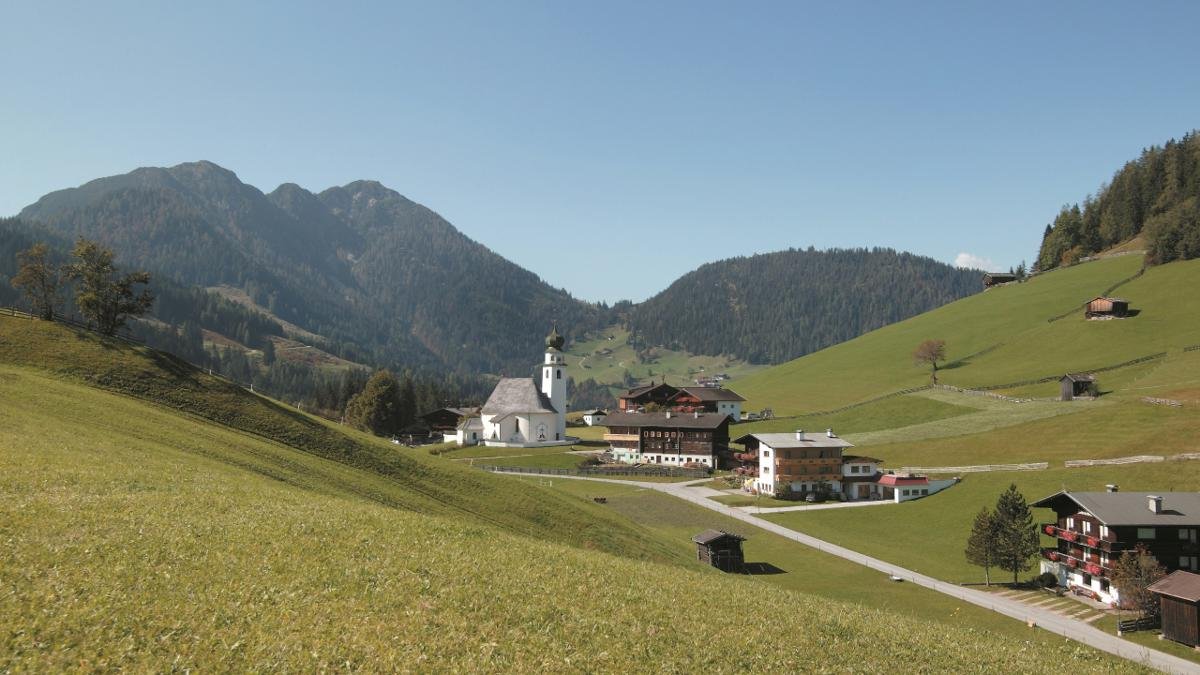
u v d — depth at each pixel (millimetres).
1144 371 148125
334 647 18703
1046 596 68562
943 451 124500
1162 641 55406
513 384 180000
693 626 27625
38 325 74000
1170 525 63688
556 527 66312
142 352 75500
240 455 52188
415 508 55875
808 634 29516
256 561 24547
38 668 15125
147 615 18391
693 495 121125
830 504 110938
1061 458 106875
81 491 30422
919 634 33938
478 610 24172
